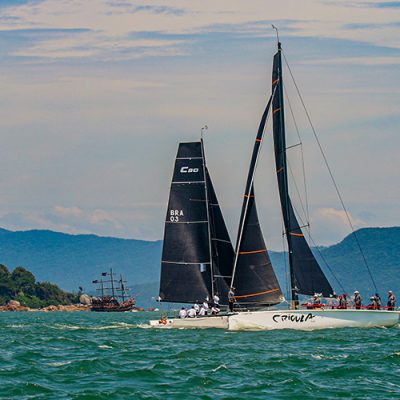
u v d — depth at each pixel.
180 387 137.12
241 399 128.25
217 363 161.38
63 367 156.88
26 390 134.88
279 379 144.00
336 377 146.00
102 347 195.25
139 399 128.38
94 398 129.12
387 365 159.00
